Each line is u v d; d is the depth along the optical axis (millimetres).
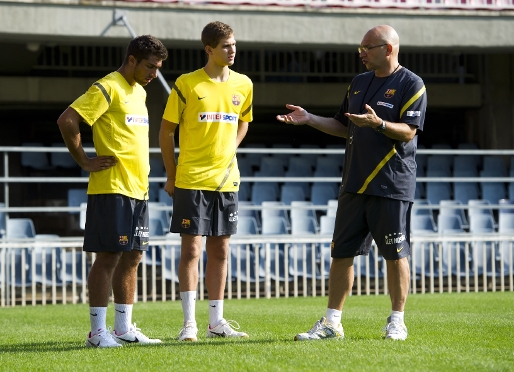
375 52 11195
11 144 37906
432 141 40594
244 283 26188
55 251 23453
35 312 19688
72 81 33781
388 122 10719
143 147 11336
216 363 9102
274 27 28578
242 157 36000
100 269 11156
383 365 8836
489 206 27438
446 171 35531
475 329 13031
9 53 30812
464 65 37312
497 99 36406
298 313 17719
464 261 27328
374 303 20703
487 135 36719
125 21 27047
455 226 28094
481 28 29891
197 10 28062
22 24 26734
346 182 11297
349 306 19719
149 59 11156
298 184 34281
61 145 35562
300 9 28672
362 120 10562
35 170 36281
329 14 28922
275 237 24344
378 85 11305
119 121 11117
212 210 12203
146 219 11508
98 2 27203
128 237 11102
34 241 23750
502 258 25484
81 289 25047
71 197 30859
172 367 8898
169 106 12195
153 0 27703
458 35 29781
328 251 26531
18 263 24469
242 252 25969
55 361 9633
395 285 11281
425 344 10656
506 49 30422
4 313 19453
